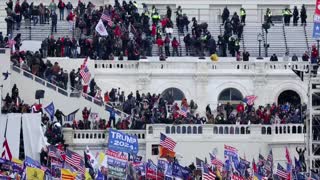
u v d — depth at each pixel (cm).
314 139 19312
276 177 18425
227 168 18725
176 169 18088
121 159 17638
